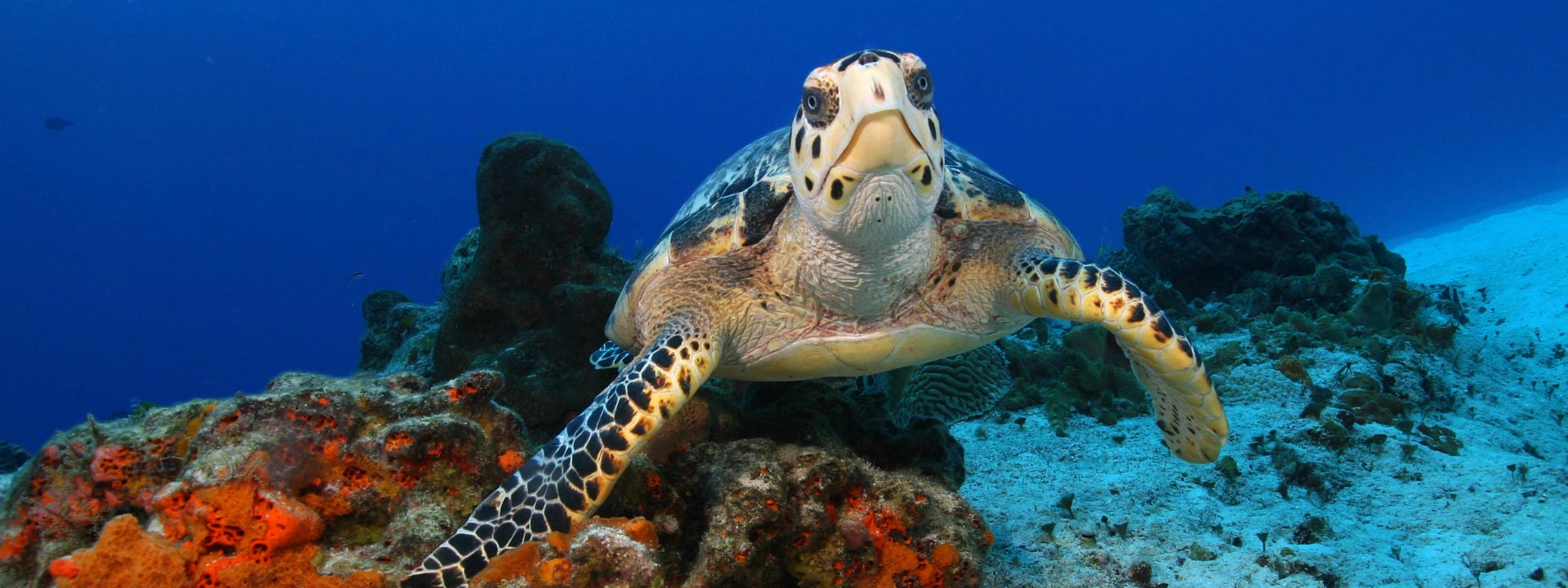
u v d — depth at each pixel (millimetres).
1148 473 1003
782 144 872
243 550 516
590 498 613
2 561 560
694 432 733
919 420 865
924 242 731
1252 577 792
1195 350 719
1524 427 1135
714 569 599
